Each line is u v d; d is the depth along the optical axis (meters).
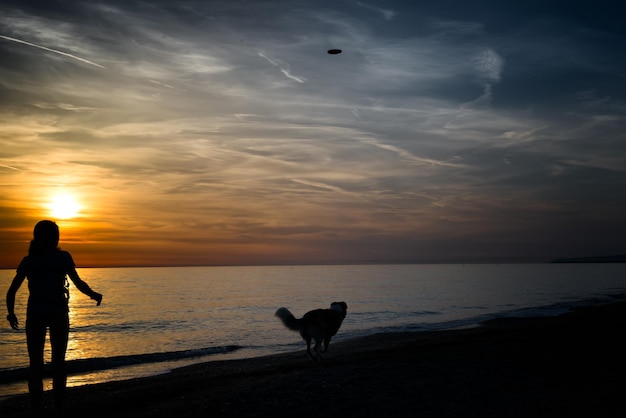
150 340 25.45
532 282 102.56
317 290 79.44
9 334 29.11
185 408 7.03
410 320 32.59
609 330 15.01
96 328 31.56
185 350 20.16
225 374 10.62
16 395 12.01
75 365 15.98
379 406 6.68
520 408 6.37
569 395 7.00
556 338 13.30
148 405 7.53
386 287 86.88
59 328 6.54
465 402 6.76
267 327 30.81
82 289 6.68
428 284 97.69
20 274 6.45
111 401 7.69
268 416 6.40
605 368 8.96
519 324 26.56
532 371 8.84
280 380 8.71
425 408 6.50
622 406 6.34
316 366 11.16
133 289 86.38
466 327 26.19
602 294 60.16
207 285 103.12
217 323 33.66
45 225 6.55
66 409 7.09
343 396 7.29
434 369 9.29
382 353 13.48
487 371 8.97
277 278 150.62
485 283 99.94
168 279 144.75
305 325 11.97
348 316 36.28
